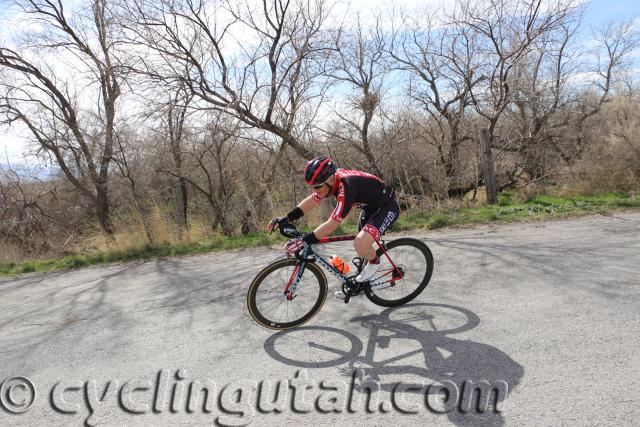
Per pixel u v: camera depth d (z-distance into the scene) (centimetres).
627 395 283
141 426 297
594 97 1445
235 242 905
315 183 399
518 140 1226
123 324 486
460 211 988
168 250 886
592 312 407
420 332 398
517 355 343
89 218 1266
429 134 1145
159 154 1008
